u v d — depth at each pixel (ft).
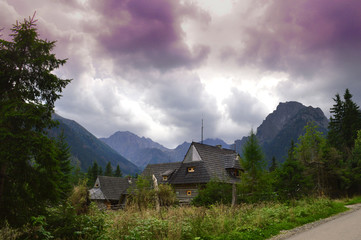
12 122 28.30
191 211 45.68
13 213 27.25
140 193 66.80
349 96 181.98
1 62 30.42
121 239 29.63
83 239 26.99
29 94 32.17
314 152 116.37
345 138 175.52
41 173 28.40
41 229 23.93
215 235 33.73
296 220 44.93
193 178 116.78
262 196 70.85
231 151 148.05
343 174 112.37
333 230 35.68
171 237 30.45
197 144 129.59
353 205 84.38
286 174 75.05
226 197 70.23
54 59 32.63
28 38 31.45
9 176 27.81
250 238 32.83
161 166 143.95
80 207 44.16
